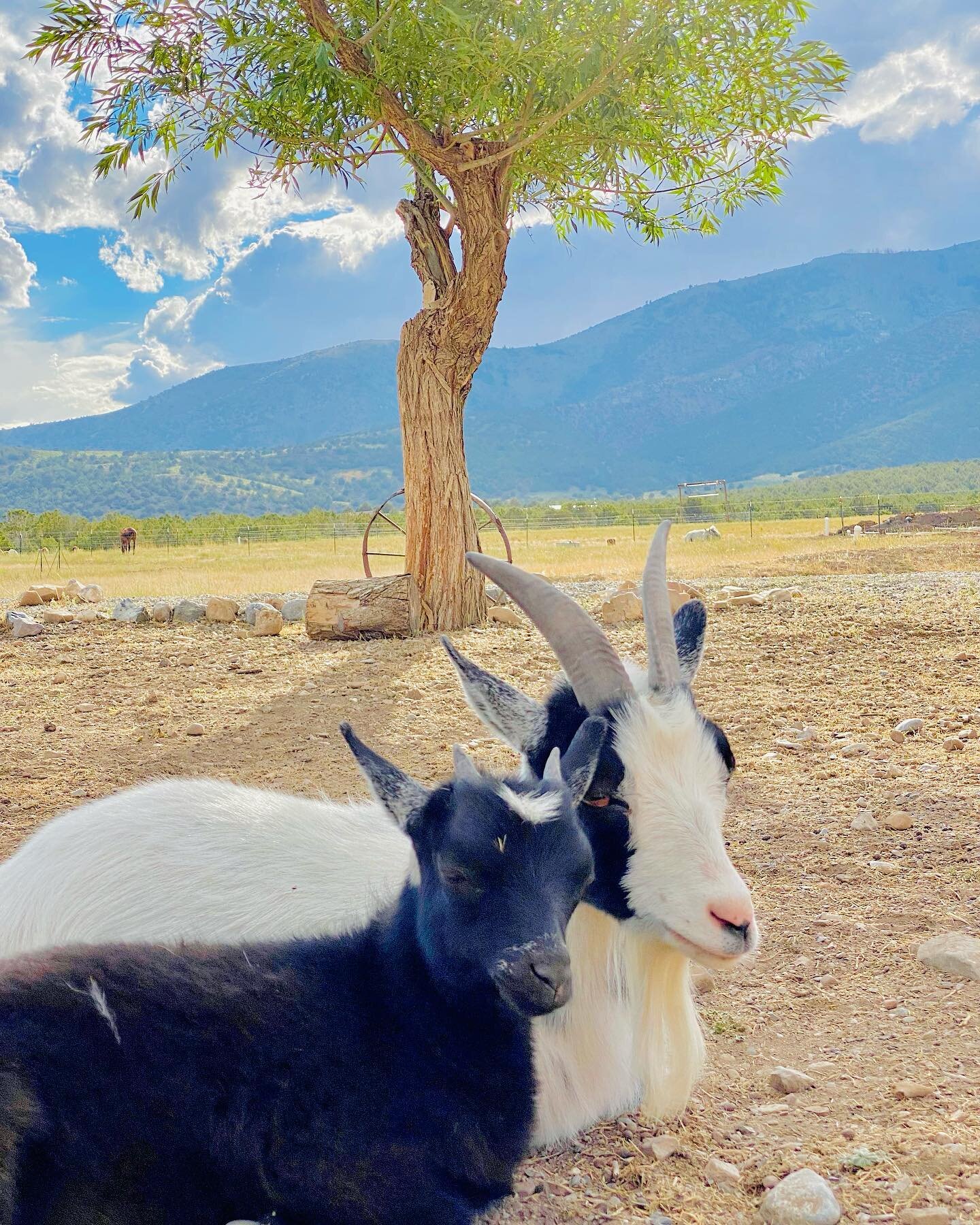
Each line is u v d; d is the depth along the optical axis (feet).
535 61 10.44
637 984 3.33
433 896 2.67
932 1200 2.73
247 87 11.34
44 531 55.77
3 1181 2.22
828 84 11.43
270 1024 2.64
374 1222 2.58
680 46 10.99
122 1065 2.45
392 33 10.33
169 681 9.82
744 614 12.06
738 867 5.17
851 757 6.88
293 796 4.19
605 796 3.09
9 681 9.96
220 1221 2.55
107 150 11.39
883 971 4.12
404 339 11.94
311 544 45.73
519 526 51.65
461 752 2.75
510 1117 2.79
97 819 3.69
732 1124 3.24
